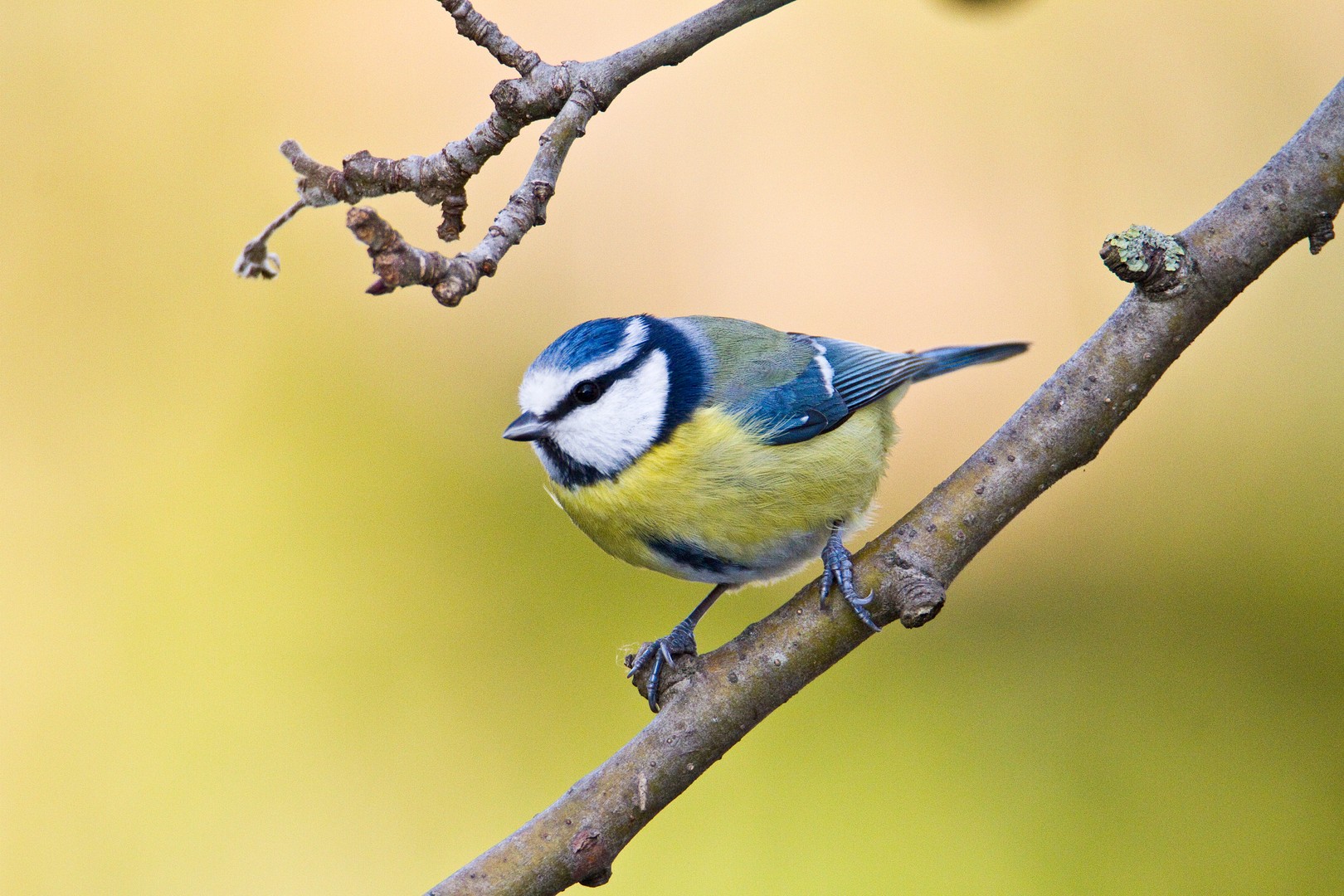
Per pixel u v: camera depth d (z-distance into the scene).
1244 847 8.77
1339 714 9.40
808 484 6.77
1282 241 5.61
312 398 11.48
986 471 5.71
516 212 4.67
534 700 10.31
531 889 4.93
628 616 10.61
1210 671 9.88
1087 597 10.57
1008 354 8.77
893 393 7.95
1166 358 5.68
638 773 5.19
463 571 10.85
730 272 12.26
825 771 9.59
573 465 6.83
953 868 8.98
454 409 11.52
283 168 12.14
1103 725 9.59
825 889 9.03
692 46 5.07
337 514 11.06
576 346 6.80
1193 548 10.62
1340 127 5.61
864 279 12.08
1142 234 5.64
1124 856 8.90
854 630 5.48
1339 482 10.60
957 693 10.05
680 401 6.75
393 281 4.21
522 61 5.00
